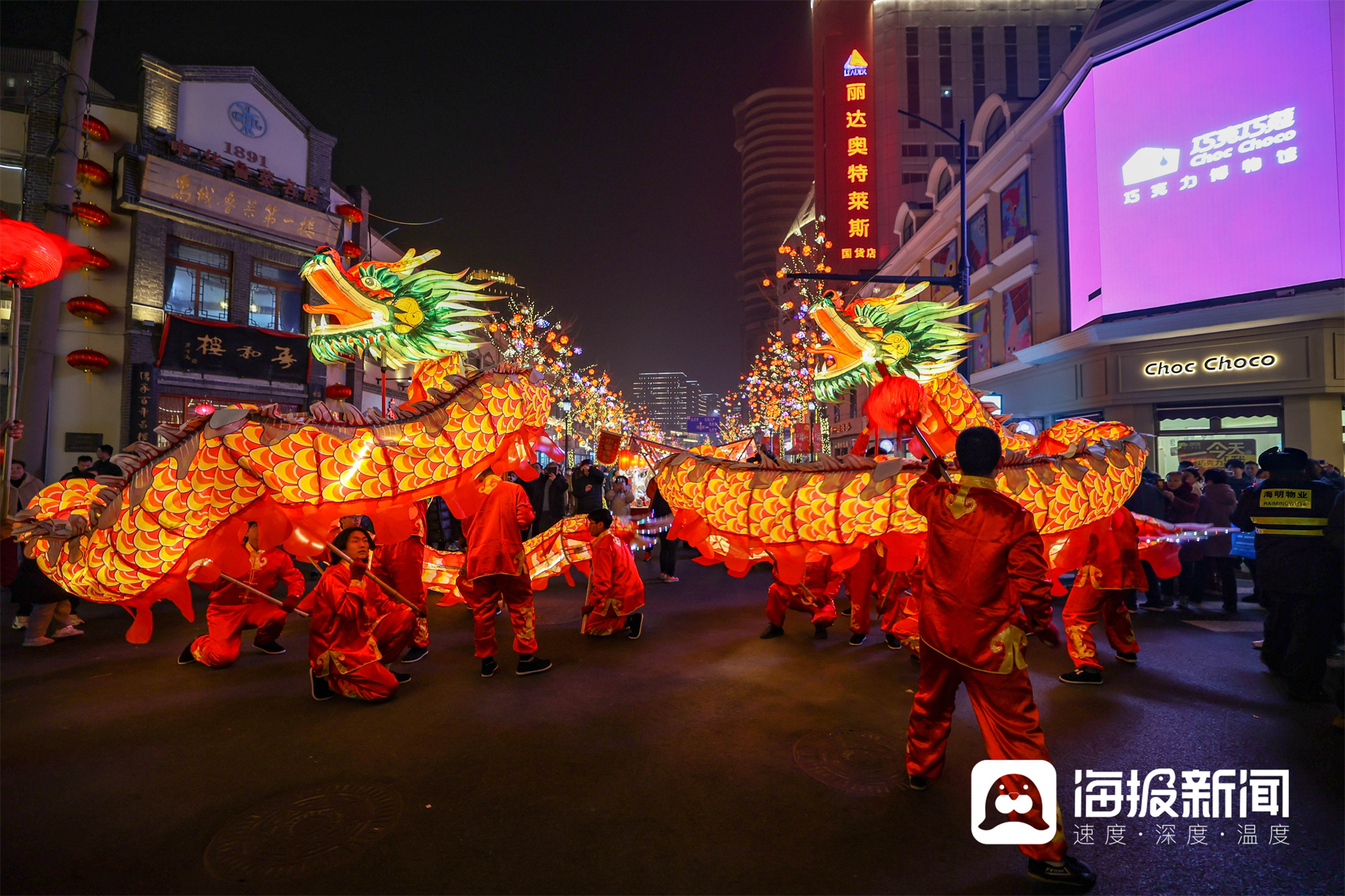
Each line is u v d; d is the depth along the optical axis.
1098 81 12.48
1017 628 2.36
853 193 34.28
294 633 5.58
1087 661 4.22
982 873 2.26
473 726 3.54
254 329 14.76
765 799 2.74
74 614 5.99
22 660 4.77
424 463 4.13
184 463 3.58
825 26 36.38
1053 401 14.38
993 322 16.89
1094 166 12.89
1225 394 11.39
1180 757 3.15
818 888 2.17
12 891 2.14
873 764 3.05
